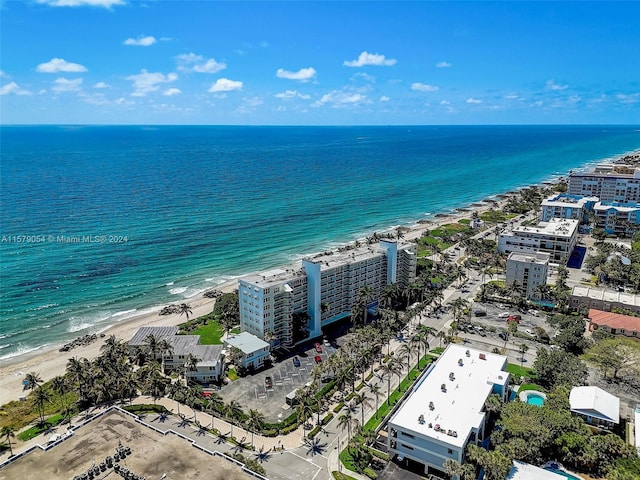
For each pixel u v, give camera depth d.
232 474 99.88
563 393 133.50
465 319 196.38
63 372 161.50
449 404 123.81
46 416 136.38
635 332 174.38
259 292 167.25
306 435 126.75
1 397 146.62
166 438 111.44
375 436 122.44
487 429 127.44
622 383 149.12
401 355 164.62
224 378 154.50
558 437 114.44
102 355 157.75
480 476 111.06
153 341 162.38
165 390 146.75
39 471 99.81
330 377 155.00
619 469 108.12
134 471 99.62
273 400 142.88
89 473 98.19
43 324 198.88
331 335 184.12
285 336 175.12
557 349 167.75
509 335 184.38
